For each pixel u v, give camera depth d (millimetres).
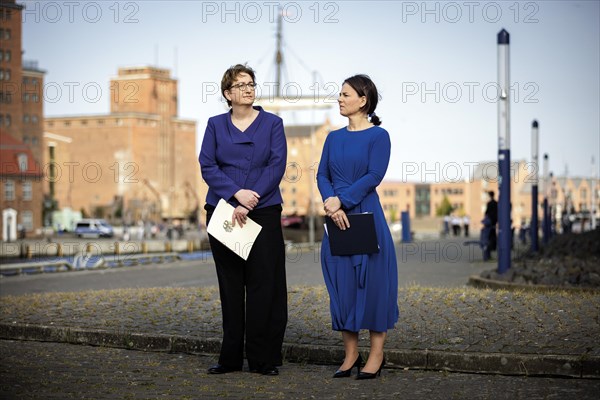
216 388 6852
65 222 128625
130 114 169000
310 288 12172
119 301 11219
